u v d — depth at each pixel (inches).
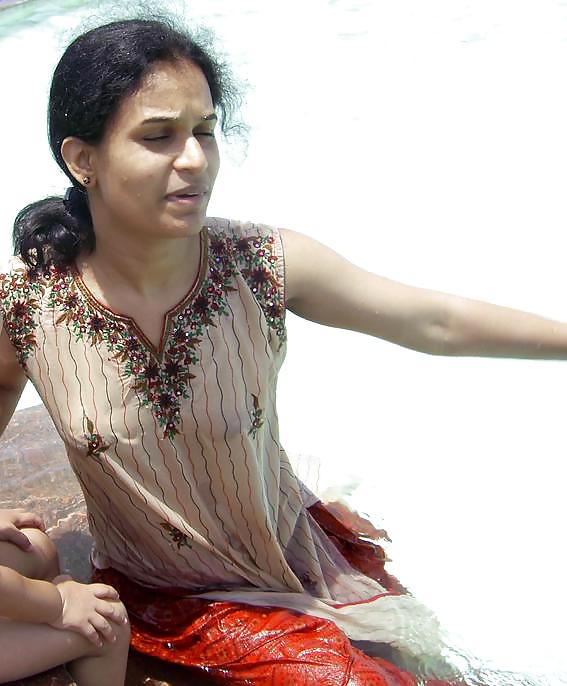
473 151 249.4
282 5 363.9
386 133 262.7
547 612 113.7
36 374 91.1
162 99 78.7
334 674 89.7
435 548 125.5
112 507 96.7
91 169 83.4
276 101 282.8
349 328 96.9
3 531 90.9
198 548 96.1
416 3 354.6
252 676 92.8
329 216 224.5
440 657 104.5
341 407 161.5
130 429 89.4
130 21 82.0
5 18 350.3
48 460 133.0
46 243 89.0
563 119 260.7
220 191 237.5
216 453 90.8
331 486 138.3
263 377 92.2
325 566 105.0
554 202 221.5
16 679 85.8
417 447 149.3
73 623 86.7
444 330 95.0
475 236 211.2
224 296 90.2
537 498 136.1
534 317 94.8
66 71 81.0
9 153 258.4
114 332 88.4
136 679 97.8
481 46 312.5
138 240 84.2
